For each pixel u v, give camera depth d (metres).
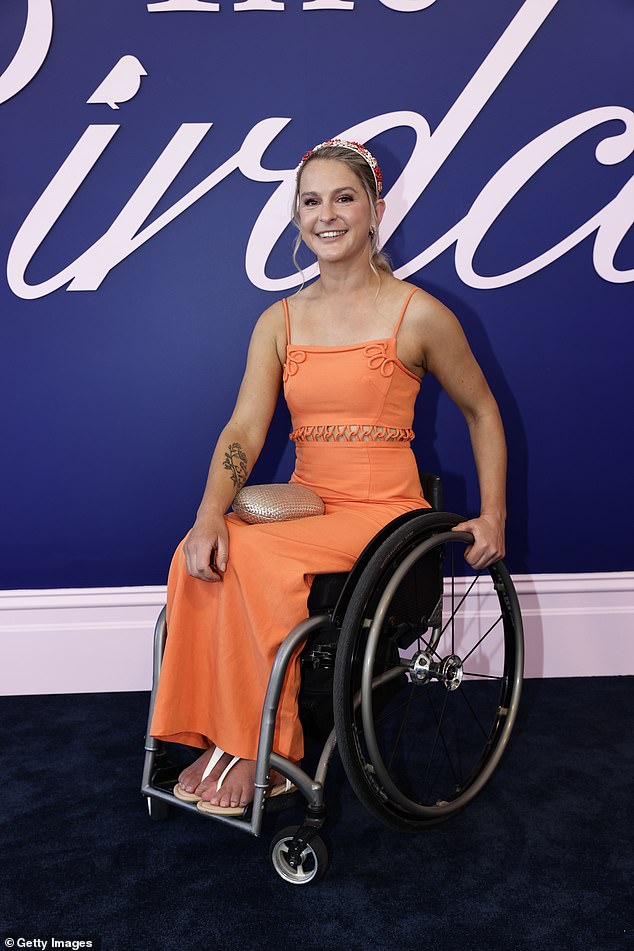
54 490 2.43
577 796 1.86
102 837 1.72
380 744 2.10
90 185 2.31
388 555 1.52
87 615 2.46
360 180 1.85
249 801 1.61
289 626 1.57
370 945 1.40
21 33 2.25
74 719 2.28
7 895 1.53
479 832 1.73
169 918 1.47
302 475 1.93
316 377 1.87
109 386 2.40
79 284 2.35
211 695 1.67
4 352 2.36
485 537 1.74
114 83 2.28
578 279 2.40
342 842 1.70
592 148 2.35
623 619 2.52
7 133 2.28
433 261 2.38
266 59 2.29
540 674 2.53
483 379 1.97
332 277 1.90
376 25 2.29
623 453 2.49
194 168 2.32
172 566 1.73
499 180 2.35
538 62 2.31
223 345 2.40
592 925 1.44
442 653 2.51
